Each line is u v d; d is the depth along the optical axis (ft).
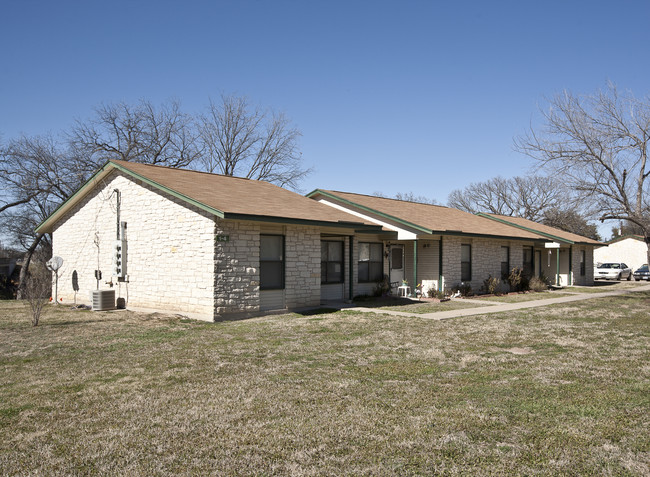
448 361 26.55
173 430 16.51
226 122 126.21
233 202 44.16
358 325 39.11
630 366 25.23
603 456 14.29
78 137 106.73
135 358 27.50
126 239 50.75
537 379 22.70
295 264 48.16
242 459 14.26
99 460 14.32
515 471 13.42
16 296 104.06
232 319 41.96
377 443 15.30
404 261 68.33
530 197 180.86
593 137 60.03
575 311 49.96
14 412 18.48
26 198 103.71
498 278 75.72
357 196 70.95
